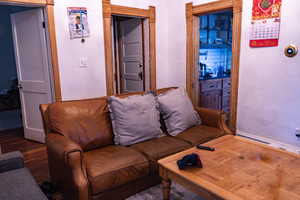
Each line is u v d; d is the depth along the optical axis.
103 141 2.29
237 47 3.20
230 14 5.32
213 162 1.79
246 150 2.00
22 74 3.56
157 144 2.32
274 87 2.92
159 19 3.97
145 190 2.18
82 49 3.22
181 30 3.88
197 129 2.74
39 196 1.44
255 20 2.97
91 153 2.12
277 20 2.78
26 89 3.54
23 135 3.98
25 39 3.37
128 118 2.34
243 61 3.18
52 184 2.19
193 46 3.76
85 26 3.19
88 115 2.30
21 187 1.53
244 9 3.06
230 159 1.83
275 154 1.92
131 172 1.95
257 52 3.02
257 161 1.80
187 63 3.86
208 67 5.09
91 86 3.37
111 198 1.91
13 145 3.53
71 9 3.06
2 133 4.12
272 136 3.02
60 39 3.03
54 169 2.06
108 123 2.40
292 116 2.80
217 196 1.40
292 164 1.75
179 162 1.73
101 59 3.41
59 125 2.13
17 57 3.54
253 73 3.10
